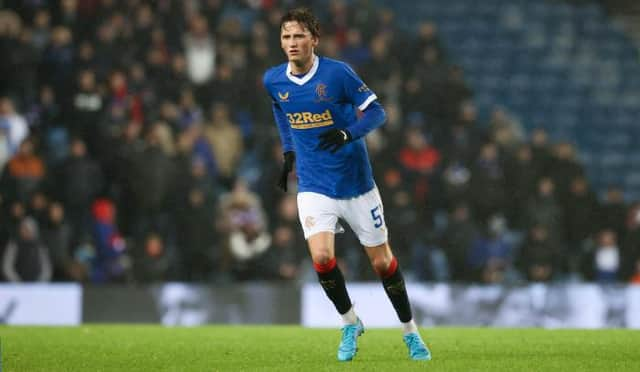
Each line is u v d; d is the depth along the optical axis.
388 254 23.44
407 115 62.78
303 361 22.98
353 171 22.91
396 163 57.88
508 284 48.84
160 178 52.78
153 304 47.53
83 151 52.22
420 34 67.62
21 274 48.94
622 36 89.56
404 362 22.33
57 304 46.53
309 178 23.16
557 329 36.66
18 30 58.25
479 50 84.06
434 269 53.91
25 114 55.59
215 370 21.30
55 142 55.12
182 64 59.94
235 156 58.16
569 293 48.41
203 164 54.44
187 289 47.78
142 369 21.75
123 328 37.28
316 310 48.19
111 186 54.25
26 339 30.81
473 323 48.06
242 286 48.00
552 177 60.59
